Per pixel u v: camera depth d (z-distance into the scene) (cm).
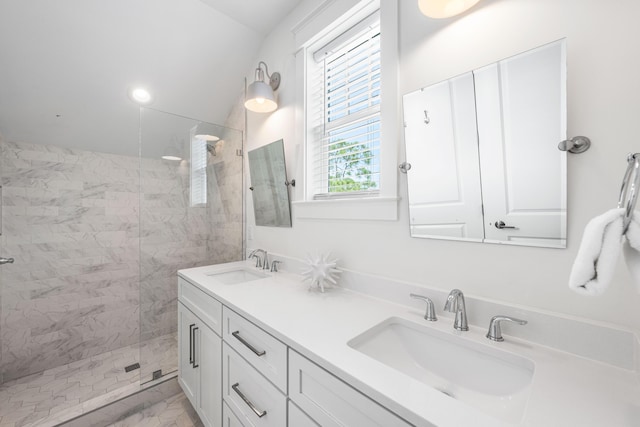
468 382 76
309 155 157
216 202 205
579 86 70
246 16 172
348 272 126
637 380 59
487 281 86
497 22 84
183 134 192
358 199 123
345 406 62
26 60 151
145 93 189
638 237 41
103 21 150
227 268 176
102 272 217
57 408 154
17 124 175
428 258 100
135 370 194
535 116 76
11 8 133
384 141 113
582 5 70
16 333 184
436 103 97
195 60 186
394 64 110
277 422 84
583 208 70
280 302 109
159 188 182
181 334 162
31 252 190
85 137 201
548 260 75
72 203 204
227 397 113
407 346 90
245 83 212
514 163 80
